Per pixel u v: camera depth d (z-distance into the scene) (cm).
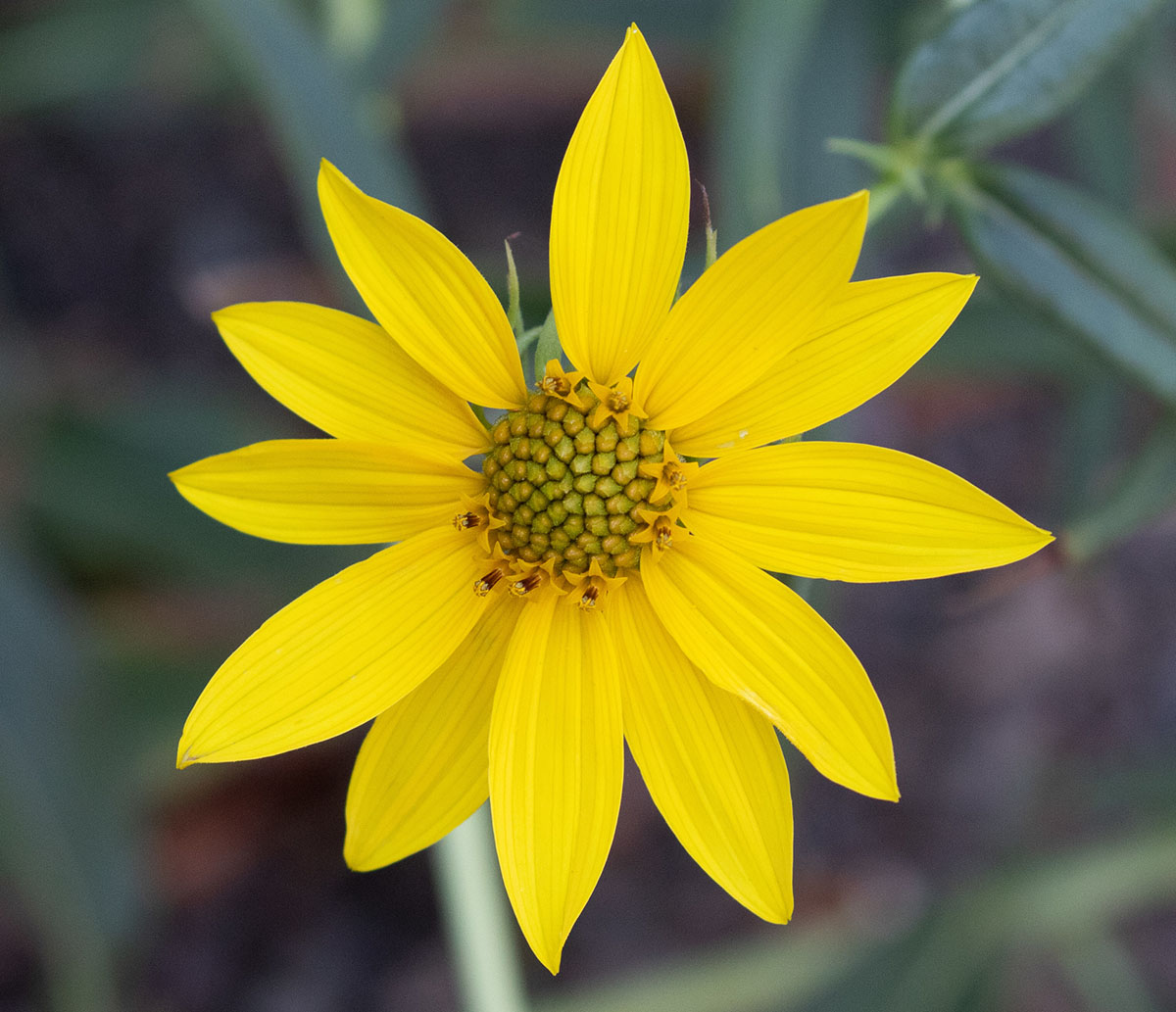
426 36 29
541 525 23
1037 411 36
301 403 22
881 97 34
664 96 22
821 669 23
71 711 31
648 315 23
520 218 38
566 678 23
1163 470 26
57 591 33
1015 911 32
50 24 34
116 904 31
